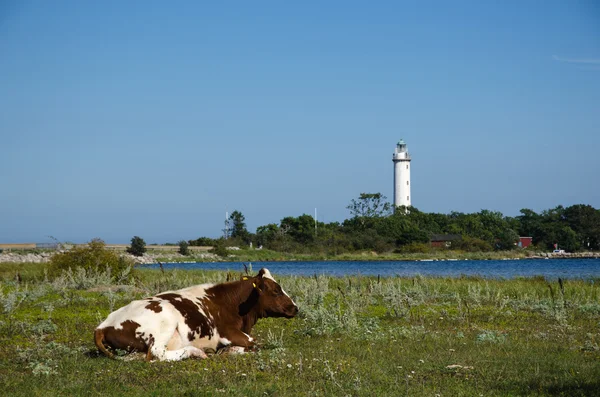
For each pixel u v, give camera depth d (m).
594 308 18.09
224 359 10.75
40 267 40.28
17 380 9.23
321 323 14.12
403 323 15.87
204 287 12.03
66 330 13.99
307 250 118.38
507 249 131.75
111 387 8.78
